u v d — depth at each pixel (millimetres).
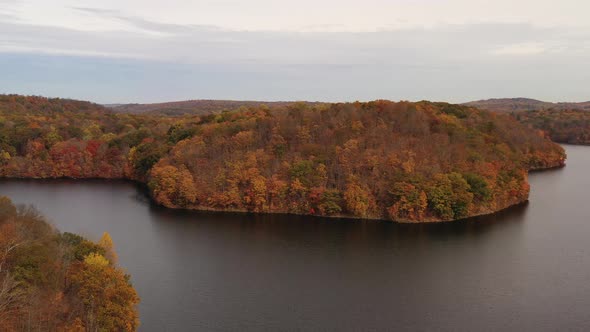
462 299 68125
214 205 117438
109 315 50156
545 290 70938
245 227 102688
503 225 104062
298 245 91125
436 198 105312
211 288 70938
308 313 63594
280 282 73625
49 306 47625
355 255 85625
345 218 109250
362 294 69625
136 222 105938
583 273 77250
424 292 70312
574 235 97062
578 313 64000
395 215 106125
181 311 63344
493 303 66938
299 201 113875
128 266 79062
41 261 50844
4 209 62969
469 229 101062
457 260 82938
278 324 60531
